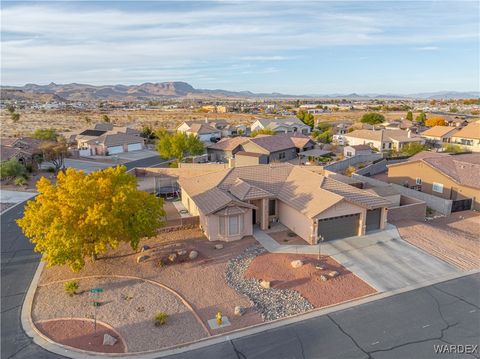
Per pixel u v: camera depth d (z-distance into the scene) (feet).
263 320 65.36
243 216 99.25
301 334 61.52
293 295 72.95
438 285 75.46
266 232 103.81
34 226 75.97
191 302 70.90
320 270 81.87
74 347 59.21
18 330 63.98
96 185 81.10
